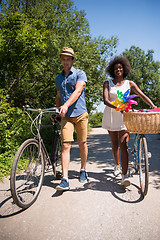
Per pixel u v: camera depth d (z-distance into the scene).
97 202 2.51
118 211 2.28
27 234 1.89
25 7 11.76
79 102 3.04
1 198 2.65
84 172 3.33
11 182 2.13
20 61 7.65
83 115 3.06
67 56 2.98
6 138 4.30
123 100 2.59
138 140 3.24
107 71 3.34
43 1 12.03
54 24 11.35
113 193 2.77
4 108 4.40
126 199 2.58
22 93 10.10
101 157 5.35
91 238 1.83
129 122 2.43
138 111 2.55
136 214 2.21
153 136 9.89
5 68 7.73
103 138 10.46
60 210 2.32
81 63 10.97
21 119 4.83
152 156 5.09
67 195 2.72
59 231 1.93
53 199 2.61
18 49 7.29
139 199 2.56
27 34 6.90
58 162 3.36
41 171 2.82
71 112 2.97
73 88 3.05
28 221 2.10
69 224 2.04
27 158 2.64
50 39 9.17
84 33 13.85
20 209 2.36
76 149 6.66
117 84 3.15
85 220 2.11
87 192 2.82
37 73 10.82
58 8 13.95
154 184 3.08
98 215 2.20
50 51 9.23
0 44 7.03
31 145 2.61
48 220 2.12
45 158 2.96
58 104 3.42
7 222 2.09
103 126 3.26
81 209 2.34
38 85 11.56
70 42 11.19
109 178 3.45
